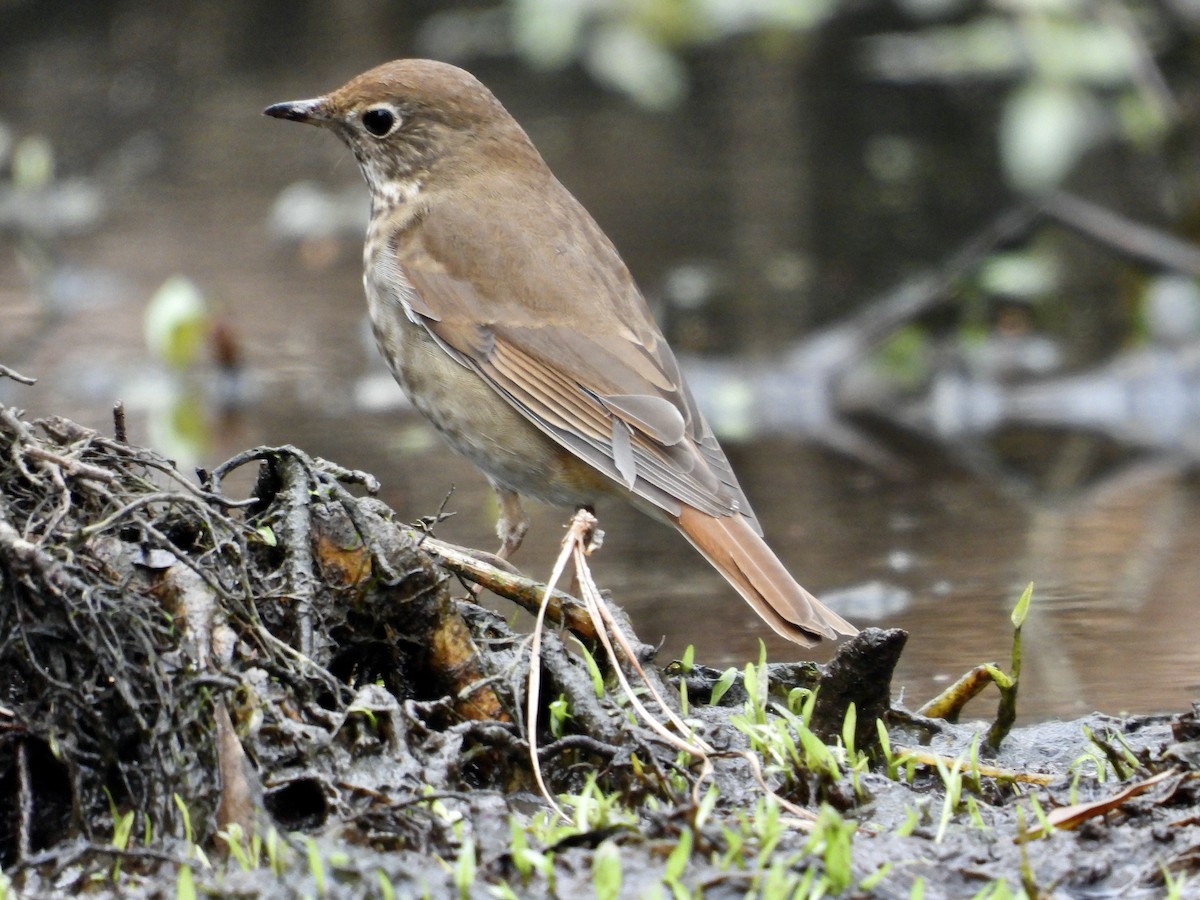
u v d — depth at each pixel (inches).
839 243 752.3
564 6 873.5
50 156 864.3
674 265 725.9
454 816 248.4
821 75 967.0
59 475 266.2
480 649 297.1
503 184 410.0
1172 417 612.4
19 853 250.4
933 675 350.3
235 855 236.4
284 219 786.8
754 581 341.1
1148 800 261.4
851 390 630.5
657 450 363.9
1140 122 731.4
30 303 689.6
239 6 1067.9
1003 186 813.9
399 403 600.1
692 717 293.7
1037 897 232.7
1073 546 454.0
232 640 265.3
